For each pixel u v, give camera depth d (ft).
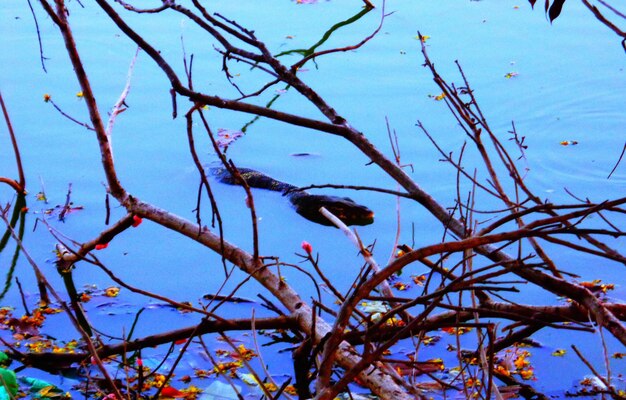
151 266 28.50
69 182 33.96
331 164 35.45
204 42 46.34
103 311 25.55
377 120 38.01
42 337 24.02
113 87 41.63
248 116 39.83
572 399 20.80
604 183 32.94
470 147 35.76
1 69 43.55
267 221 31.50
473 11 50.98
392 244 29.58
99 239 23.88
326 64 43.57
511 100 39.75
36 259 28.96
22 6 52.21
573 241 28.89
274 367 22.62
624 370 22.21
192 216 31.63
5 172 34.55
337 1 52.13
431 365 22.34
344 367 16.22
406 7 51.47
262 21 48.73
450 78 42.06
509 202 16.83
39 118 38.96
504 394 20.95
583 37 47.11
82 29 48.47
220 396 20.93
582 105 39.17
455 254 28.45
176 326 24.72
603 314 14.24
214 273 28.07
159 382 21.65
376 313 24.72
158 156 36.11
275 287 19.13
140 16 50.14
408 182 17.87
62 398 20.93
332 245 29.78
